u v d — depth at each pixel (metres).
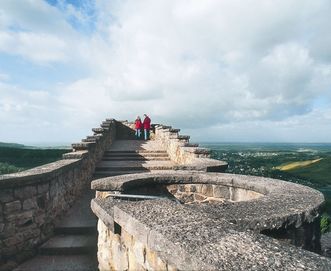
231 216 2.96
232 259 1.95
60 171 6.65
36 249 5.60
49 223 6.04
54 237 6.09
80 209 7.53
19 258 5.29
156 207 3.23
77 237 6.10
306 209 3.22
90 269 4.98
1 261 5.04
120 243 3.38
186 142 12.55
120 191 4.89
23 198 5.40
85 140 11.81
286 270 1.80
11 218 5.20
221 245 2.18
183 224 2.65
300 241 3.14
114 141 22.34
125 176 5.51
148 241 2.58
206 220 2.76
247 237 2.34
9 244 5.16
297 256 2.00
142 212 3.04
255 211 3.14
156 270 2.56
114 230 3.37
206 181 5.55
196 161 7.29
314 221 3.31
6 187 5.12
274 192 4.09
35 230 5.61
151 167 11.76
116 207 3.25
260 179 5.22
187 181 5.62
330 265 1.87
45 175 5.86
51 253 5.58
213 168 6.31
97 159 12.57
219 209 3.22
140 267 2.88
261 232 2.88
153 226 2.60
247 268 1.83
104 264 3.90
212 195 5.53
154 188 5.61
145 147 18.06
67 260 5.36
